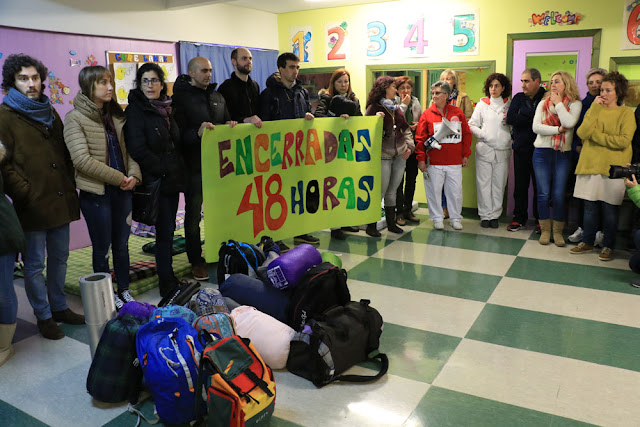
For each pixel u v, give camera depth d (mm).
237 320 2879
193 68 3908
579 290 3844
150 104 3449
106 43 5156
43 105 3062
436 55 6191
